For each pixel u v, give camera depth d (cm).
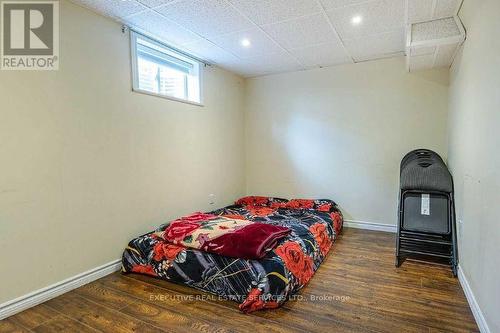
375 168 394
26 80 206
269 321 189
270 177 470
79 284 239
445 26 255
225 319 192
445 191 280
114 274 263
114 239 269
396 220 385
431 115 358
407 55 297
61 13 225
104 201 259
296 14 254
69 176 232
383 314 195
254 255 215
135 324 188
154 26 278
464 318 190
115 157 269
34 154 210
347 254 304
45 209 217
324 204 399
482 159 186
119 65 271
